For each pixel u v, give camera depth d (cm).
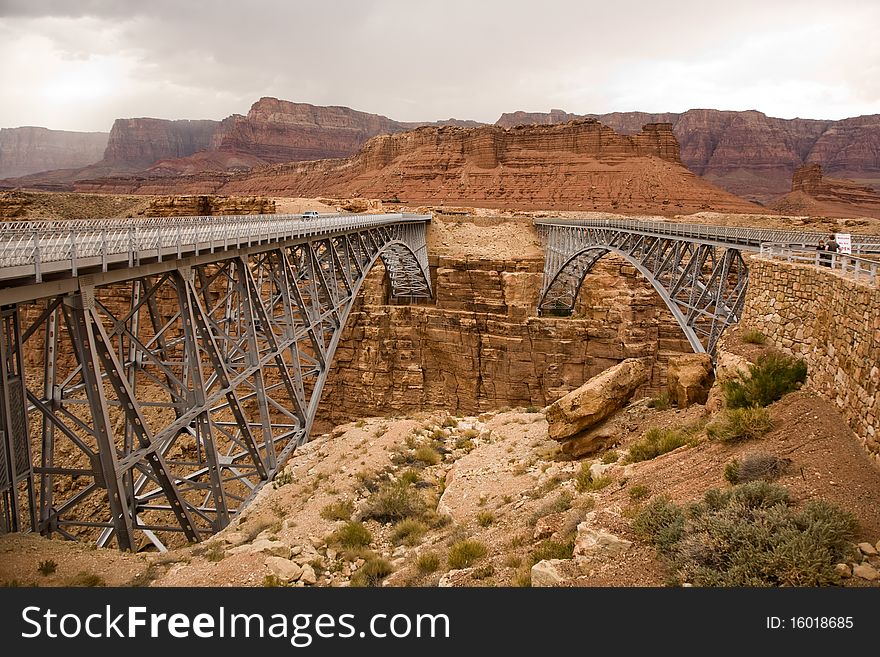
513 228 10631
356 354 8175
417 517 2178
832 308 1720
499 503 2047
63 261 1558
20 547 1606
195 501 4150
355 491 2452
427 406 8250
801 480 1257
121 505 1802
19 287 1470
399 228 7138
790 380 1819
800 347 1936
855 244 2062
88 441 4369
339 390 8206
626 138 18150
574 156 17975
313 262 3778
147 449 1964
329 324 4669
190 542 2195
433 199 18050
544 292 8644
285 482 2725
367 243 5672
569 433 2419
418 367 8225
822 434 1448
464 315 8162
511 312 8181
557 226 8312
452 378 8325
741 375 1941
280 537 2017
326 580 1702
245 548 1844
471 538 1736
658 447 1942
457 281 8831
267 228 3156
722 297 3388
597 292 8000
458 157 19438
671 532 1174
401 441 3105
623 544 1230
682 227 4309
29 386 5591
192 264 2311
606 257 8356
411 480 2595
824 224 9531
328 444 3238
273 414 7256
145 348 2145
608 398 2491
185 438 4681
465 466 2658
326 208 10875
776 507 1125
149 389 5419
